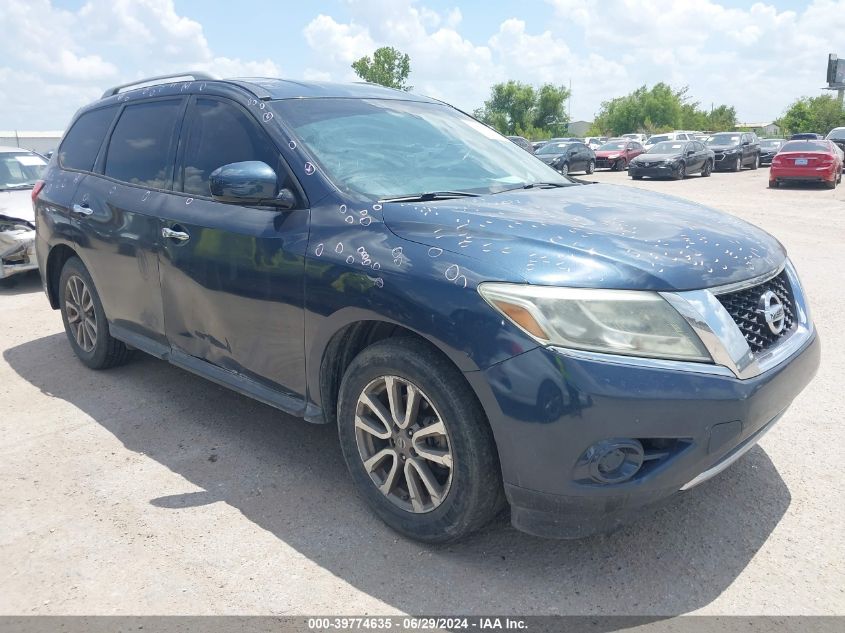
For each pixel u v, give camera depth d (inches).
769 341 103.4
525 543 109.2
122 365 193.2
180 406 165.9
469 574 102.0
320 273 111.1
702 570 102.0
